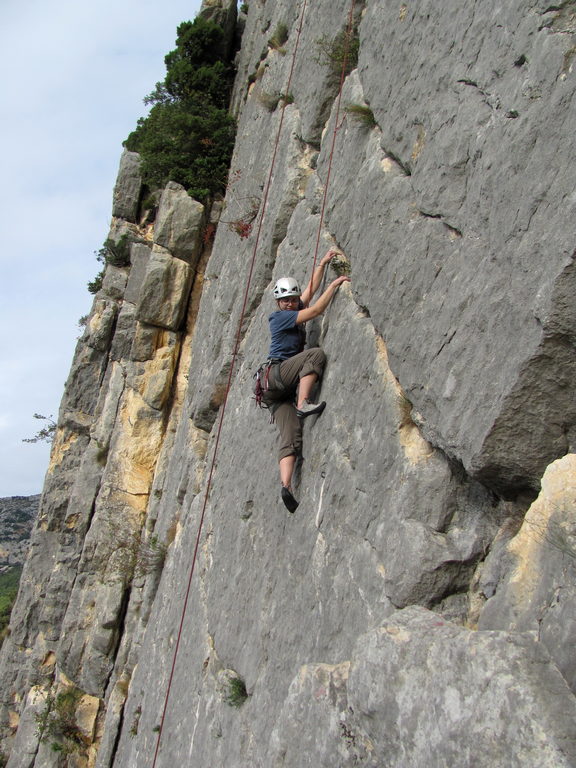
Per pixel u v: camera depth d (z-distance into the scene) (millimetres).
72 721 14672
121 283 17719
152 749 9438
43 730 14727
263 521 7527
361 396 5941
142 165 17703
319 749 4160
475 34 5195
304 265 7984
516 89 4586
